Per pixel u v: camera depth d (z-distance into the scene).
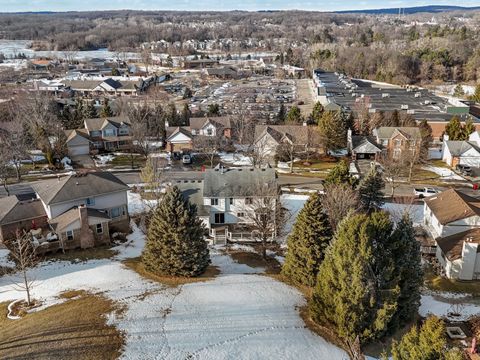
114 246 46.91
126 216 51.59
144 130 84.38
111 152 83.81
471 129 81.25
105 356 27.67
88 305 33.62
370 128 86.00
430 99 116.00
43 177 69.12
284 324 32.53
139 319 31.73
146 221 52.28
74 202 47.22
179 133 83.06
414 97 118.50
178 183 53.97
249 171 53.69
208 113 105.38
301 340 30.91
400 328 32.69
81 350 28.06
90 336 29.47
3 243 45.16
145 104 104.50
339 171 55.06
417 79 174.50
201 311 33.28
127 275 39.50
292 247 38.72
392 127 79.94
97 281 38.34
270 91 157.00
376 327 29.81
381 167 70.38
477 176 69.56
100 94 147.50
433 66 174.12
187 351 28.80
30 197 53.16
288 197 61.22
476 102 125.44
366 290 29.33
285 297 36.34
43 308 33.75
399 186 66.06
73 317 31.77
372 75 183.62
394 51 190.38
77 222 45.16
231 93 152.25
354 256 29.80
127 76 177.25
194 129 86.12
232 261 44.31
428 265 43.91
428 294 38.72
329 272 31.31
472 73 171.12
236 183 52.28
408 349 22.77
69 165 75.50
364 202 52.97
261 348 29.69
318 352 29.81
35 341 28.91
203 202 51.69
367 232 30.25
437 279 41.25
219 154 82.69
